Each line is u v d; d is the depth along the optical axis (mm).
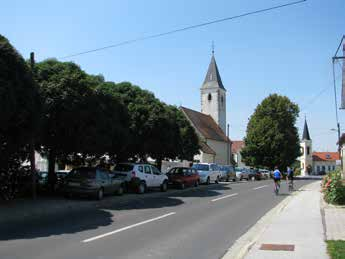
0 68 14086
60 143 20219
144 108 27391
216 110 84250
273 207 18281
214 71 85750
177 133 31375
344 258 7523
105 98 22234
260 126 66688
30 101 15422
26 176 19688
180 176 30234
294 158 68750
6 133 15969
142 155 29500
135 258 8070
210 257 8297
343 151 41438
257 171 55688
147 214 15320
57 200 18828
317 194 25438
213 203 19938
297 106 69750
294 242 9492
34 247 9008
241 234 11102
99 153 21953
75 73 20016
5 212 14383
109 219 13781
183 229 11836
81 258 7984
